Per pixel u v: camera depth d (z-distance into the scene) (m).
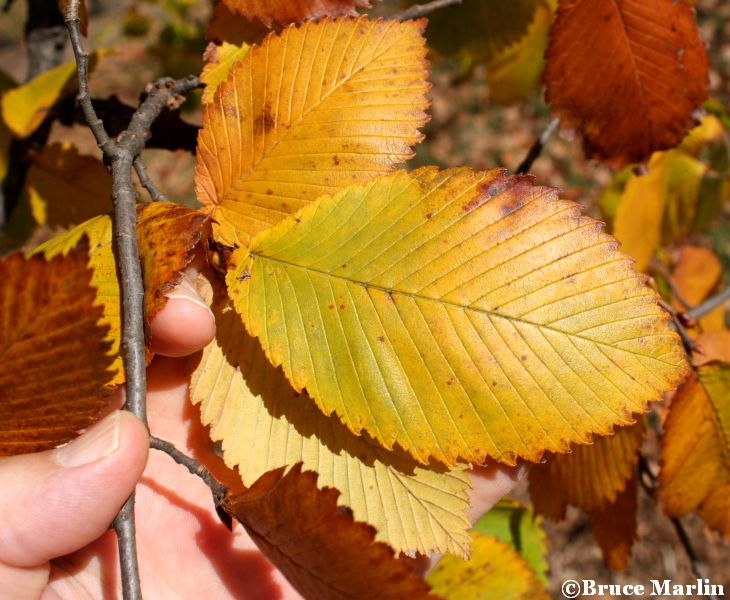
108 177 0.26
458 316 0.17
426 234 0.17
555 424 0.17
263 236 0.18
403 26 0.18
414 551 0.18
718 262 0.32
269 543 0.15
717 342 0.26
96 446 0.17
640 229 0.28
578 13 0.21
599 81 0.22
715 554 0.63
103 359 0.15
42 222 0.26
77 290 0.14
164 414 0.23
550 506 0.25
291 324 0.17
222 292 0.19
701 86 0.21
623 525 0.25
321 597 0.15
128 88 0.65
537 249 0.17
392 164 0.18
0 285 0.14
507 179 0.17
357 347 0.17
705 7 0.98
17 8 1.12
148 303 0.16
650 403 0.17
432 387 0.17
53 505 0.17
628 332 0.17
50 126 0.25
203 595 0.22
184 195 0.79
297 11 0.19
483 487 0.22
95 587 0.20
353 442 0.18
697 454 0.23
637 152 0.22
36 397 0.15
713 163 0.31
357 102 0.18
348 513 0.14
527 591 0.28
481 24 0.28
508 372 0.17
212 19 0.20
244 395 0.18
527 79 0.32
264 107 0.18
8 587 0.18
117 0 0.87
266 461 0.18
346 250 0.17
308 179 0.18
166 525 0.23
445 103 1.04
